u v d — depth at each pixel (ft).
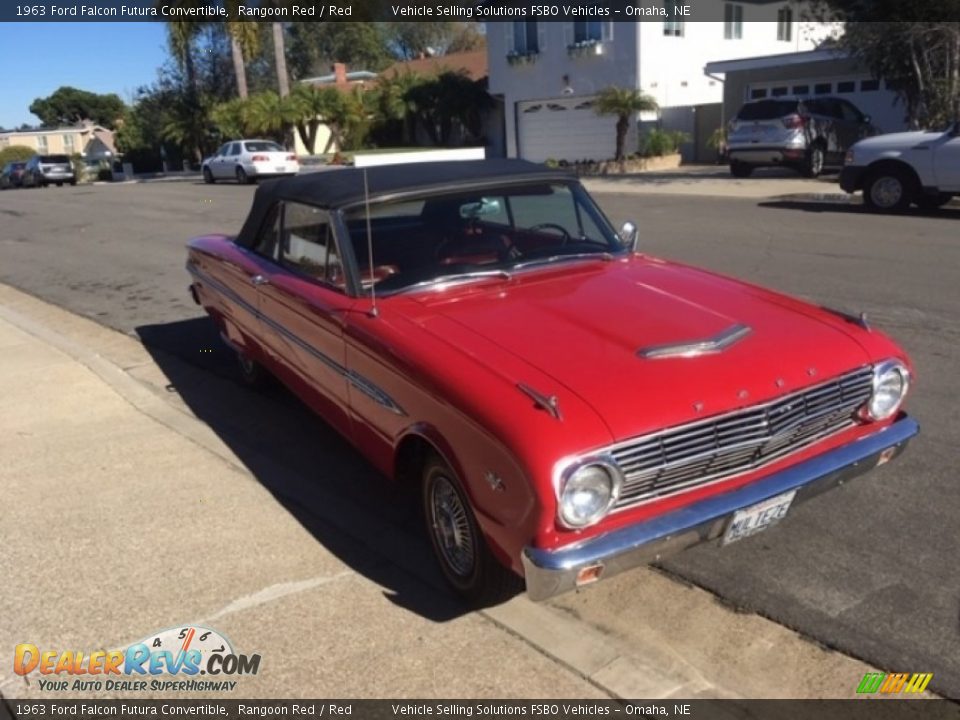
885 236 37.37
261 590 11.90
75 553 13.03
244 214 60.80
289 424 18.37
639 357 10.57
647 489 9.73
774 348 10.93
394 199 13.89
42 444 17.56
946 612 10.79
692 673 9.95
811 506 13.50
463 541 11.12
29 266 42.98
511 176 14.99
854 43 57.16
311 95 115.44
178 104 140.67
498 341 11.23
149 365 23.54
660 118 89.71
